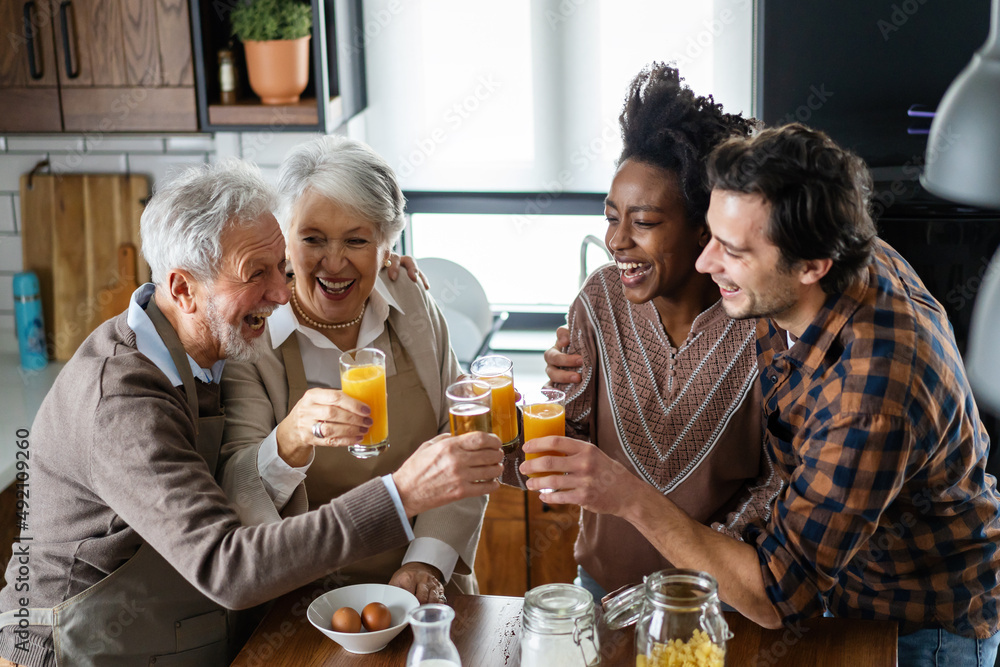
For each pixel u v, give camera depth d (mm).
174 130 2869
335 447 1924
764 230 1416
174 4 2770
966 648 1688
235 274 1657
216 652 1759
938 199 2496
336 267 1849
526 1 3072
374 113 3248
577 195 3215
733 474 1899
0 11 2795
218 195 1645
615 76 3086
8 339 3303
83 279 3195
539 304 3371
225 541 1526
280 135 3090
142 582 1681
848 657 1573
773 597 1503
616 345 1950
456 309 3037
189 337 1751
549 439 1579
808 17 2508
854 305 1486
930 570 1654
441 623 1331
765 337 1752
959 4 2412
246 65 2951
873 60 2498
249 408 1885
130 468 1563
